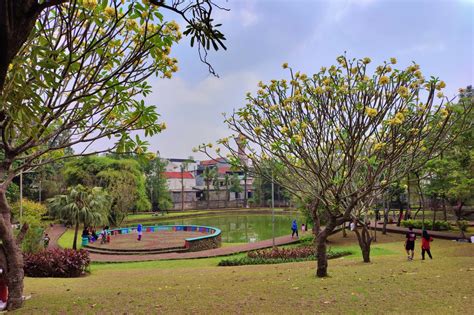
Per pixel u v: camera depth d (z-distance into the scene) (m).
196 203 62.69
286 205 61.78
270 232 33.94
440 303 6.43
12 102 3.22
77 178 34.59
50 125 6.82
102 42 5.44
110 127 6.23
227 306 6.58
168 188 59.31
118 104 5.73
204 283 9.73
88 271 13.62
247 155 8.59
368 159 6.91
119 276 12.15
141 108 5.51
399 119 6.20
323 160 8.82
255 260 15.83
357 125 6.93
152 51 5.12
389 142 6.98
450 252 15.12
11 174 6.54
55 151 7.29
